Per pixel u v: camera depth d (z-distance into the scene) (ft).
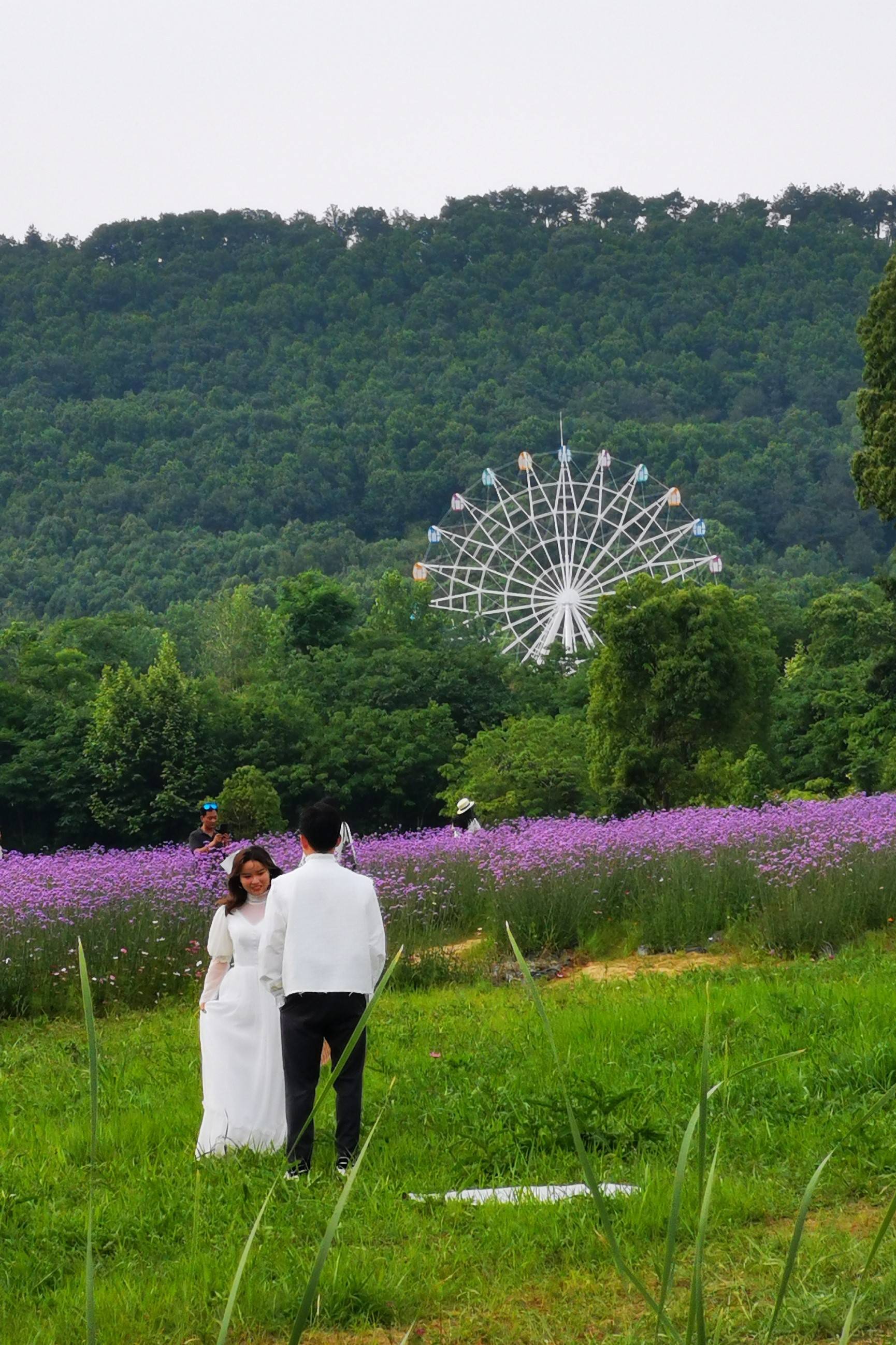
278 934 28.55
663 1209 23.68
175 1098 36.09
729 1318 19.31
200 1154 29.78
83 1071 41.29
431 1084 34.50
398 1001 52.26
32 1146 31.68
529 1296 20.93
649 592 130.21
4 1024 54.75
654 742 127.13
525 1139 28.66
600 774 128.88
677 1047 36.14
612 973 55.67
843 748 152.76
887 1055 31.78
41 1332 19.90
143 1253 23.62
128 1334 20.10
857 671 169.78
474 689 224.94
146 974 58.23
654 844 67.00
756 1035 36.37
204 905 61.52
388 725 204.85
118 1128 32.68
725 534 655.76
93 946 57.72
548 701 233.14
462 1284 21.34
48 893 60.08
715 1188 24.43
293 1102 28.27
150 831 184.85
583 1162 12.62
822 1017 37.88
